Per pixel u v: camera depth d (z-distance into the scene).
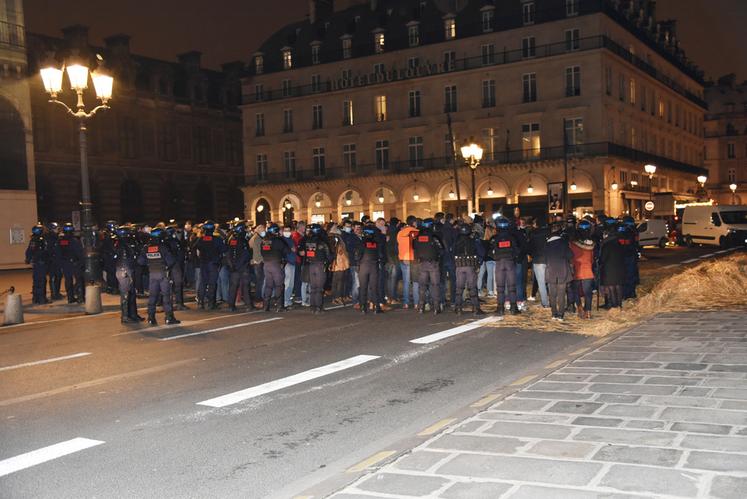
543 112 52.72
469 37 55.50
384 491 4.57
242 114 68.75
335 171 61.66
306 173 63.28
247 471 5.57
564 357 9.02
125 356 10.69
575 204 52.09
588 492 4.36
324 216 62.69
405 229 15.80
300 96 63.00
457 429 5.87
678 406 6.23
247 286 16.52
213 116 68.69
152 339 12.29
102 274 21.92
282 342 11.59
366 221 17.39
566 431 5.66
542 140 52.91
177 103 64.94
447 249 16.62
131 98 60.28
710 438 5.29
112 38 60.06
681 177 70.94
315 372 9.16
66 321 15.49
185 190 65.75
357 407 7.38
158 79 63.59
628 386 7.05
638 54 60.72
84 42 56.91
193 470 5.62
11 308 15.34
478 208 55.59
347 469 5.18
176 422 7.00
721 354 8.41
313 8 65.19
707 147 100.62
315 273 15.41
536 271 15.16
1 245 40.66
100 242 21.22
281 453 5.99
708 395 6.55
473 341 11.23
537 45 53.19
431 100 57.22
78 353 11.08
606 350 9.13
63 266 18.67
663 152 67.12
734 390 6.69
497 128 54.66
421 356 10.07
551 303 13.10
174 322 14.15
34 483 5.42
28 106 42.19
